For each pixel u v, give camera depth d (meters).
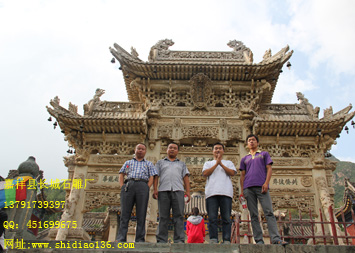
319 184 20.34
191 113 22.73
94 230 32.69
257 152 10.88
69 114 21.45
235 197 20.30
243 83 23.11
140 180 10.64
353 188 23.67
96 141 22.08
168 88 23.23
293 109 23.47
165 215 10.45
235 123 22.38
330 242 18.25
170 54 25.02
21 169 10.38
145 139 22.14
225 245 8.81
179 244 8.88
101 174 21.30
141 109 23.16
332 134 21.77
